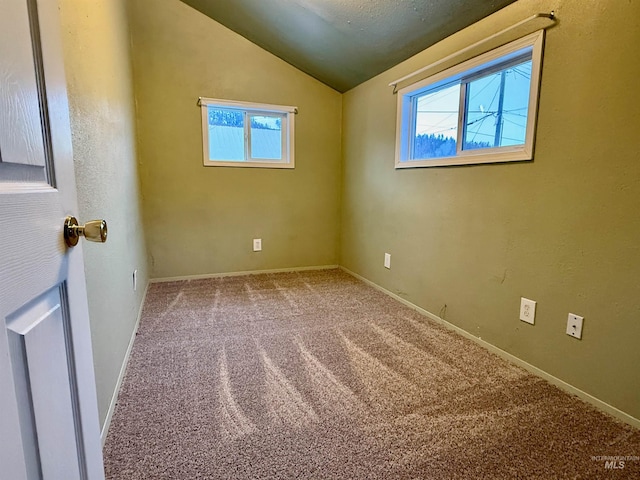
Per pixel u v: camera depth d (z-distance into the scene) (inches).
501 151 76.8
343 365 72.7
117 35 87.9
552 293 66.0
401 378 67.9
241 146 139.6
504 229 75.0
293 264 152.0
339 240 156.7
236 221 141.0
